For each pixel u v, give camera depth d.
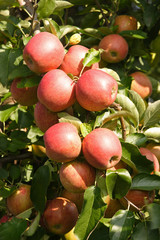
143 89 1.27
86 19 1.44
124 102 0.98
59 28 0.94
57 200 0.98
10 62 1.00
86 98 0.84
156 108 1.03
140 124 1.12
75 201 1.00
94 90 0.83
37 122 0.93
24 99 0.96
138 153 0.89
